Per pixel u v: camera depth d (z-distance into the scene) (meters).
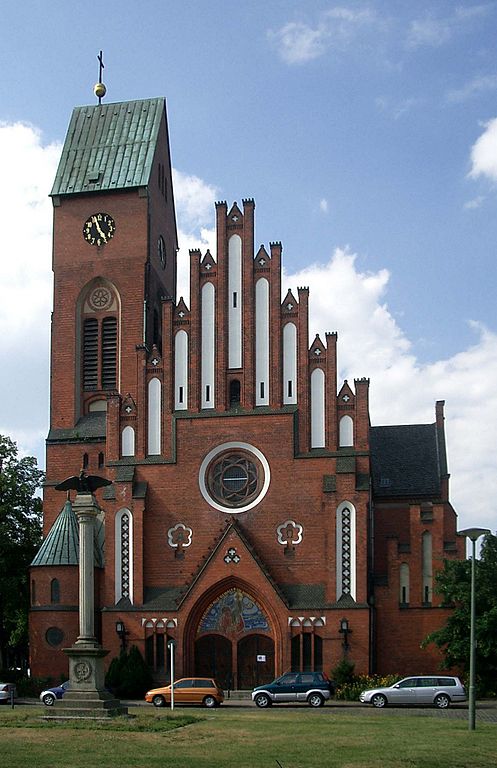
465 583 68.25
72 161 89.56
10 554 84.50
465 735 41.53
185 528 74.44
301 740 39.41
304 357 75.31
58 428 83.69
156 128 90.69
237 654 71.31
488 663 67.56
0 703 66.06
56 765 31.84
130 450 76.38
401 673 71.06
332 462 73.31
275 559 72.69
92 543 51.97
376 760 33.84
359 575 70.62
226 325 77.00
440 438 93.75
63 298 86.00
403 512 89.12
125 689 69.62
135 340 84.44
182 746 37.12
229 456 75.12
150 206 87.38
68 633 73.12
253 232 77.88
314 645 70.06
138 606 72.62
